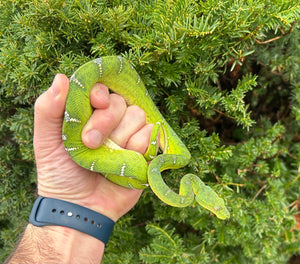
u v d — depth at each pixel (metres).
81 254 0.22
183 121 0.32
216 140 0.30
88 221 0.22
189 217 0.37
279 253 0.42
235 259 0.39
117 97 0.22
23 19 0.24
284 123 0.40
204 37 0.24
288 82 0.38
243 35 0.25
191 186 0.26
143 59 0.24
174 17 0.23
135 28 0.25
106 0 0.26
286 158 0.42
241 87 0.28
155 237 0.36
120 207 0.25
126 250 0.38
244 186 0.37
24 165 0.38
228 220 0.35
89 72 0.21
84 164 0.22
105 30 0.24
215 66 0.27
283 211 0.35
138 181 0.23
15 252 0.22
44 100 0.20
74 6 0.24
